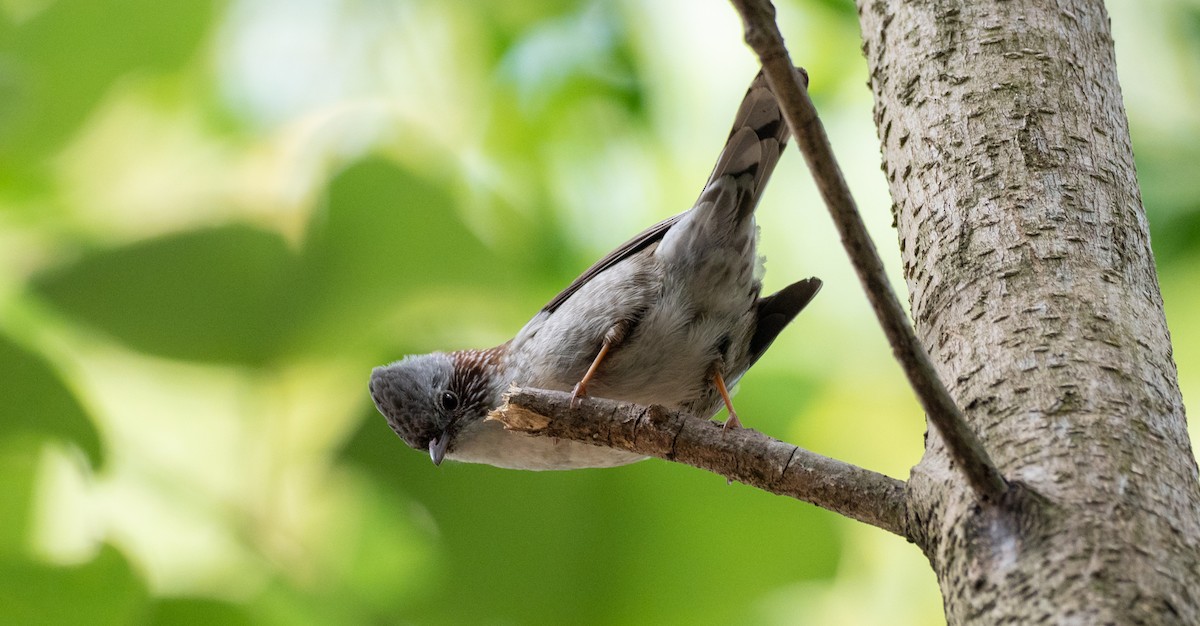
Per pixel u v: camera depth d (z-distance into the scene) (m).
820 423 11.66
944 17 6.03
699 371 8.69
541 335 8.85
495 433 9.27
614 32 11.92
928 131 5.76
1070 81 5.71
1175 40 10.63
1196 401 11.02
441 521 10.49
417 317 11.07
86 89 11.32
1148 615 3.94
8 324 9.74
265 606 9.99
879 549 12.31
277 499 10.41
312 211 10.44
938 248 5.45
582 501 10.54
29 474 10.27
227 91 12.07
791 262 12.05
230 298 10.21
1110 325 4.86
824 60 11.98
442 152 11.51
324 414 10.77
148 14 11.26
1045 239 5.18
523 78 12.03
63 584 9.52
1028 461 4.48
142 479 10.42
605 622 10.59
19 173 11.18
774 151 8.23
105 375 10.90
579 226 11.82
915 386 4.09
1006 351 4.88
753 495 10.48
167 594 9.71
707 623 10.64
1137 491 4.29
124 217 11.00
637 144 12.04
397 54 12.27
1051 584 4.07
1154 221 9.76
